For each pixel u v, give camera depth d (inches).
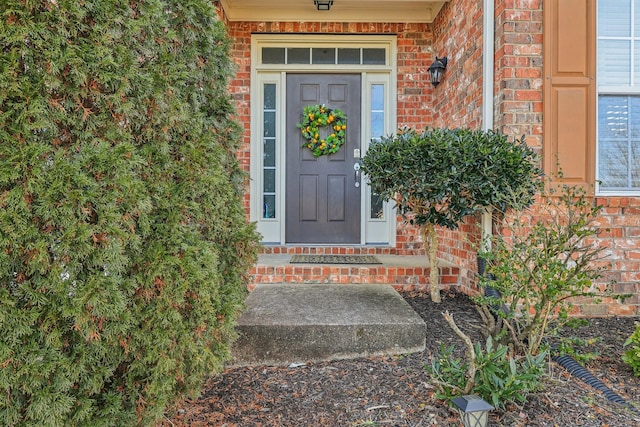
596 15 123.3
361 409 70.9
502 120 123.6
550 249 85.6
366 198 191.8
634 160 126.3
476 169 111.6
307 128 190.9
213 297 65.7
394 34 187.5
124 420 56.1
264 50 189.5
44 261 45.8
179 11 73.0
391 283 147.0
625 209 122.6
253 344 92.0
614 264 122.3
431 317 117.6
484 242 98.7
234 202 88.7
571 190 106.9
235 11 183.6
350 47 189.5
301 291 127.4
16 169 44.7
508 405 69.6
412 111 187.9
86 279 48.4
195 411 71.5
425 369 78.0
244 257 87.0
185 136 69.7
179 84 65.6
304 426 66.5
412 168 115.0
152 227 59.8
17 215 44.6
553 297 82.0
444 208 135.6
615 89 125.3
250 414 70.4
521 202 107.0
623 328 111.9
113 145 53.9
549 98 122.6
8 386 45.0
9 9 44.8
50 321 47.6
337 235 193.3
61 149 47.6
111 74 52.0
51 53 46.9
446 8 169.0
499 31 125.5
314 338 93.0
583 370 84.2
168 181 63.7
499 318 95.5
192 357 61.3
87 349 50.7
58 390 47.7
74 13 48.3
